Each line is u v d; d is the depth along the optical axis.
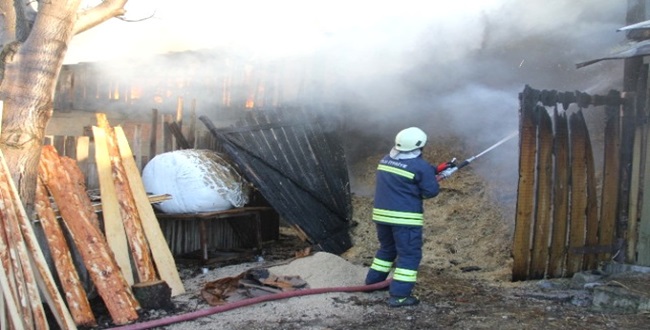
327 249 7.14
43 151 5.19
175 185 6.50
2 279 4.11
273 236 8.20
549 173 5.95
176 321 4.66
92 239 4.93
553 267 6.07
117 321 4.67
